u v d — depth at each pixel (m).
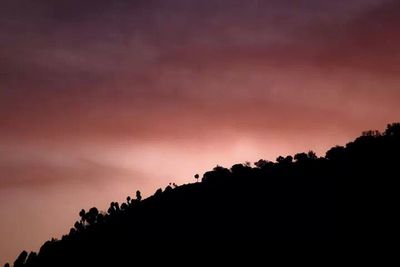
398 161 116.94
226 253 102.75
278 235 102.81
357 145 139.62
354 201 105.44
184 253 109.81
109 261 119.62
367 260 82.44
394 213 95.00
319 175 127.62
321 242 93.75
